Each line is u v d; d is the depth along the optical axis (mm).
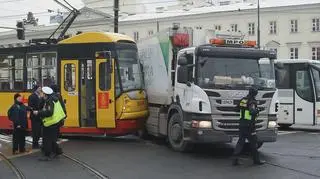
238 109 13609
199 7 88000
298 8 75500
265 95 13953
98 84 17172
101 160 13688
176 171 12016
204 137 13633
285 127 24250
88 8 86188
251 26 77875
